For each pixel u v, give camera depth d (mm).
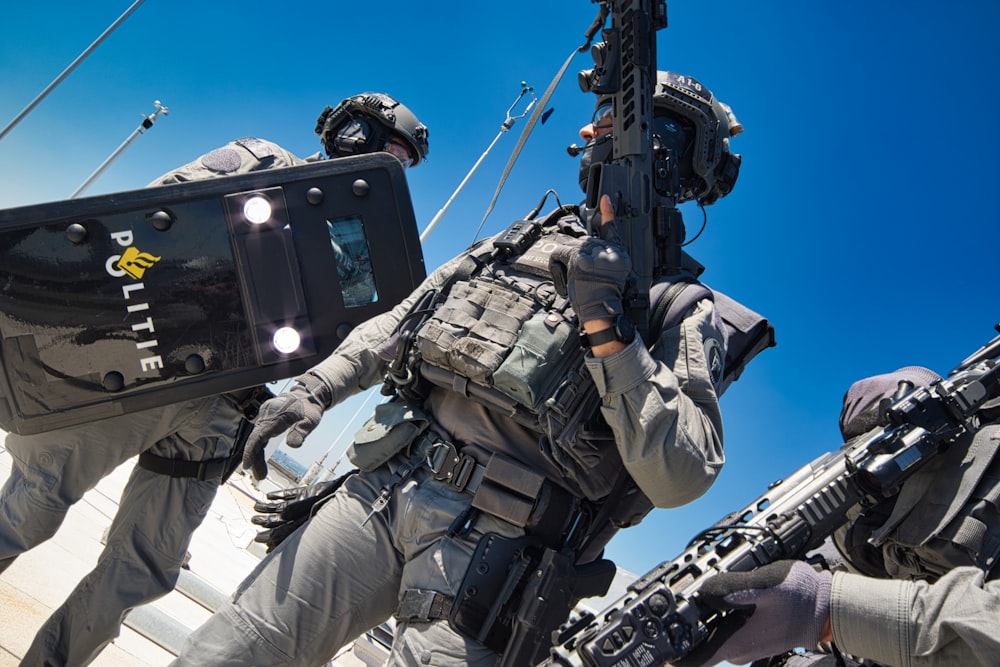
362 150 3537
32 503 2877
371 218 2812
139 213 2672
